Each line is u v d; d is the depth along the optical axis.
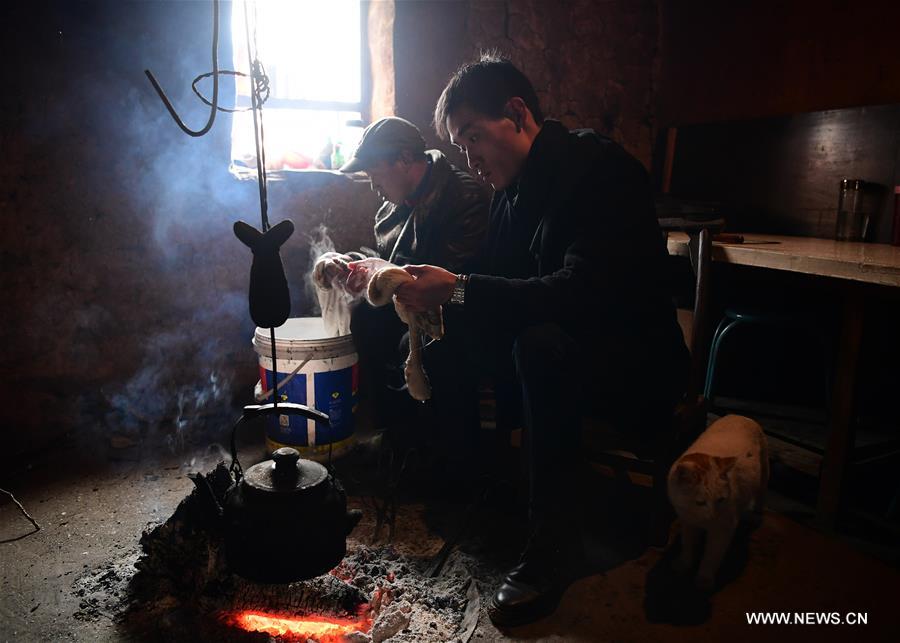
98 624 1.72
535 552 1.82
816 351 3.54
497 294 1.75
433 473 2.49
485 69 1.83
